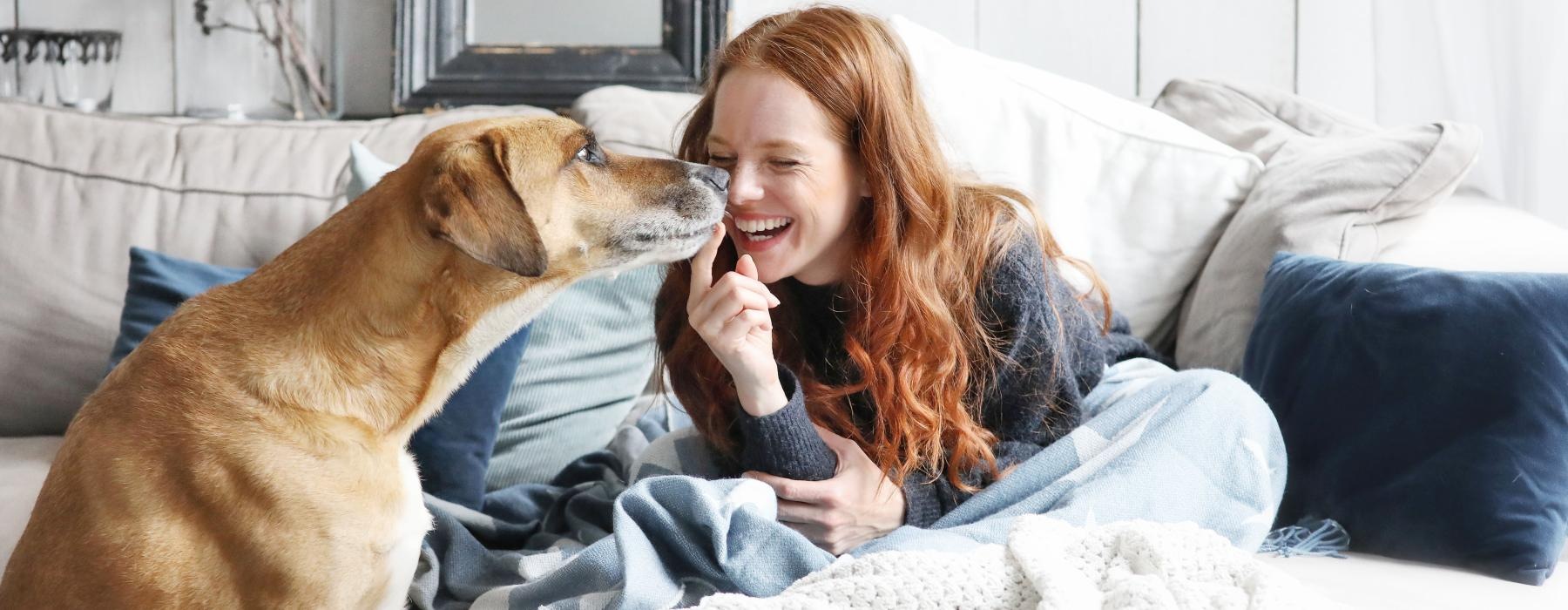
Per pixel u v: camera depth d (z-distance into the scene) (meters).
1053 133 2.19
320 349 1.27
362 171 2.13
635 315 2.06
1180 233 2.16
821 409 1.67
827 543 1.53
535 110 2.41
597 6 2.90
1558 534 1.44
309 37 3.01
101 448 1.21
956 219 1.65
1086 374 1.76
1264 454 1.53
